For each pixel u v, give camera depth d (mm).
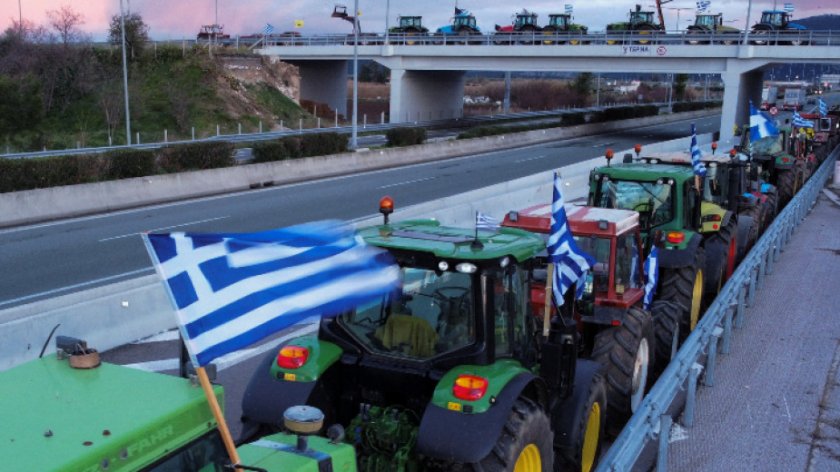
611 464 5422
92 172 24906
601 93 117625
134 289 10320
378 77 138000
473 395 4910
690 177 10703
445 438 4824
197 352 3436
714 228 12148
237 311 3662
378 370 5461
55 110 49594
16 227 19891
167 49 57281
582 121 60344
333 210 23000
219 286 3611
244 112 55688
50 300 9570
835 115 39719
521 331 5664
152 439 3277
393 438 5344
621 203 10688
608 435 7637
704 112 92500
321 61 74312
